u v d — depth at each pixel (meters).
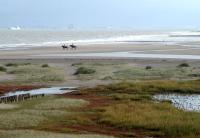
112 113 33.84
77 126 30.52
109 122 31.50
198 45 144.88
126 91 47.53
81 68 68.06
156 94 46.53
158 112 34.59
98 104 39.31
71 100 40.31
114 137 27.11
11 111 35.12
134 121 31.22
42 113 34.06
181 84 51.25
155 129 29.72
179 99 43.56
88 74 64.75
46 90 50.00
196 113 34.72
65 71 69.06
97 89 48.75
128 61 85.50
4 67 72.12
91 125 30.95
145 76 63.53
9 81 57.91
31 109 35.94
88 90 48.28
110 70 69.12
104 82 57.62
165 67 74.94
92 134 27.73
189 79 60.47
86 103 39.44
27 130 28.20
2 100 40.69
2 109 36.06
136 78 61.53
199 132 28.72
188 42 169.00
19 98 42.00
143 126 30.14
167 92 47.88
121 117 32.41
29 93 46.00
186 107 39.09
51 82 57.56
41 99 41.56
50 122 31.48
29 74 64.25
